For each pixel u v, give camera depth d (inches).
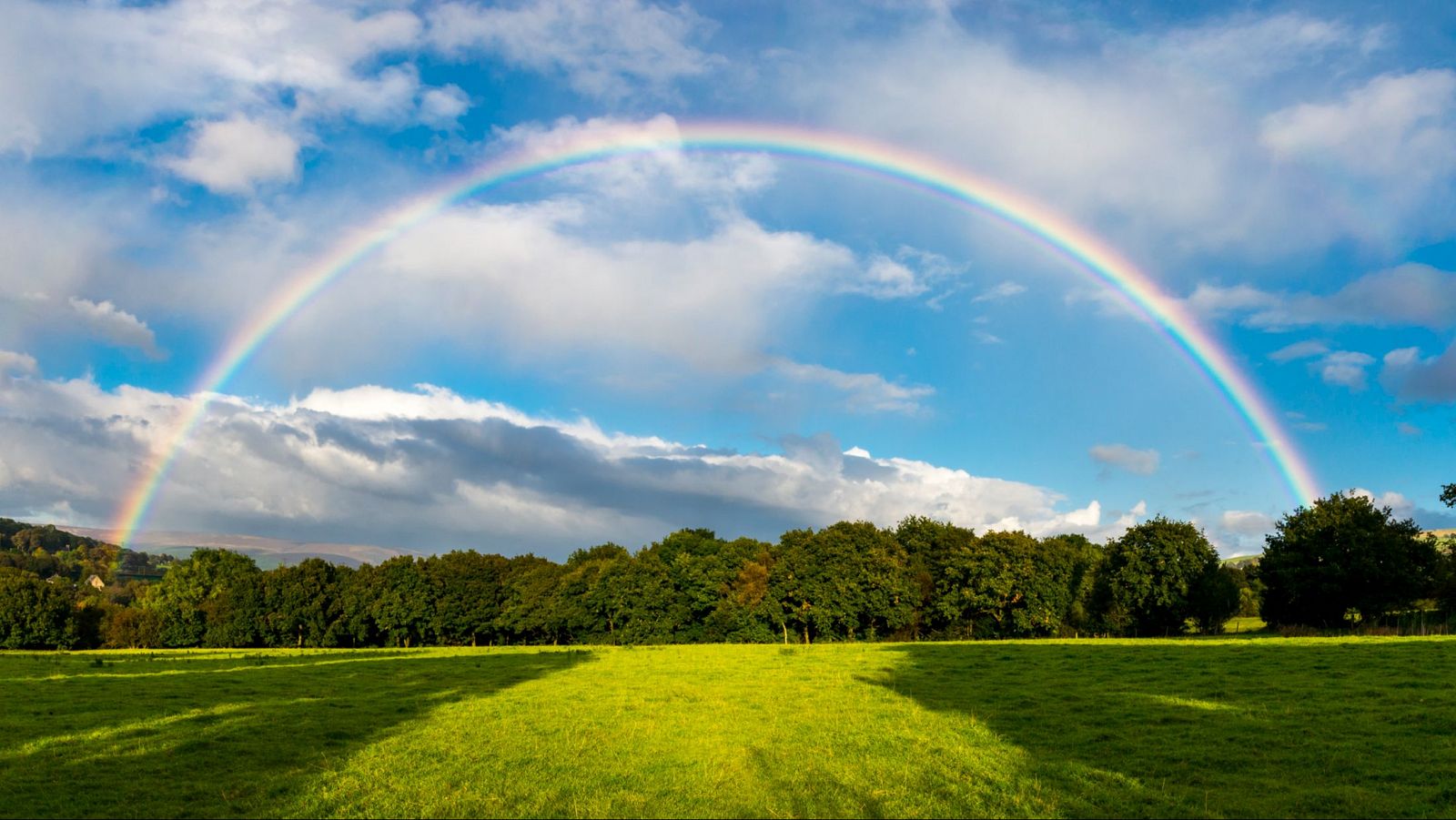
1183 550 4033.0
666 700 1455.5
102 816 735.1
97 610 5531.5
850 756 940.0
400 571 5349.4
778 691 1567.4
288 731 1140.5
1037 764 895.1
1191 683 1483.8
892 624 4350.4
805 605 4490.7
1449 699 1179.3
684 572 4776.1
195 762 948.6
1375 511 3661.4
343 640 5442.9
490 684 1760.6
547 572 5418.3
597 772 873.5
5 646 5019.7
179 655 2935.5
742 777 842.2
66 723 1215.6
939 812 714.2
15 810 757.3
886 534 4729.3
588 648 3265.3
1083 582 4456.2
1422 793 752.3
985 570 4347.9
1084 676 1668.3
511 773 871.7
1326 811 710.5
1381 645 2021.4
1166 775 847.1
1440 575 3622.0
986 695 1440.7
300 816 725.9
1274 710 1169.4
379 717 1274.6
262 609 5374.0
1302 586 3619.6
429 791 800.9
